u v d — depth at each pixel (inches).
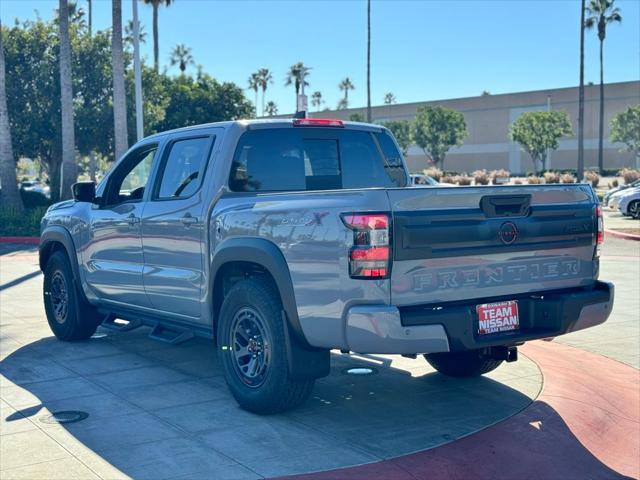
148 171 281.4
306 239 200.7
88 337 329.1
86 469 184.4
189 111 1706.4
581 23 2090.3
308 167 255.9
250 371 224.2
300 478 178.7
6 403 237.9
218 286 237.6
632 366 290.2
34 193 1210.6
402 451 196.4
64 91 1029.8
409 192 191.8
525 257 211.5
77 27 1323.8
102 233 293.4
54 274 328.5
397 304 190.9
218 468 184.7
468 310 196.5
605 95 3540.8
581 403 238.2
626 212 1075.3
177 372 275.6
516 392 248.8
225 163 240.4
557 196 217.9
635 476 190.7
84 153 1421.0
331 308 195.8
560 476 187.8
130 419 221.6
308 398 236.4
